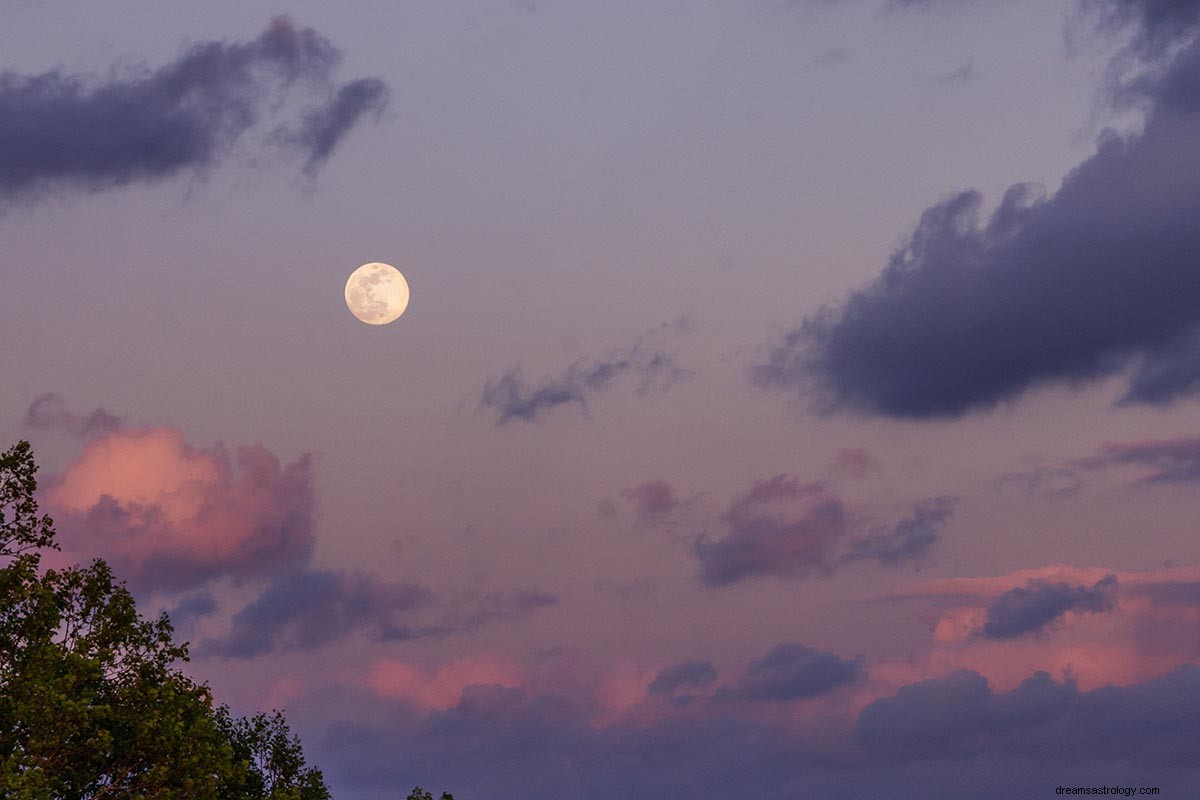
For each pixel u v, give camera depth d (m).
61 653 65.12
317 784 96.25
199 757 66.56
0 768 57.66
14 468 67.19
